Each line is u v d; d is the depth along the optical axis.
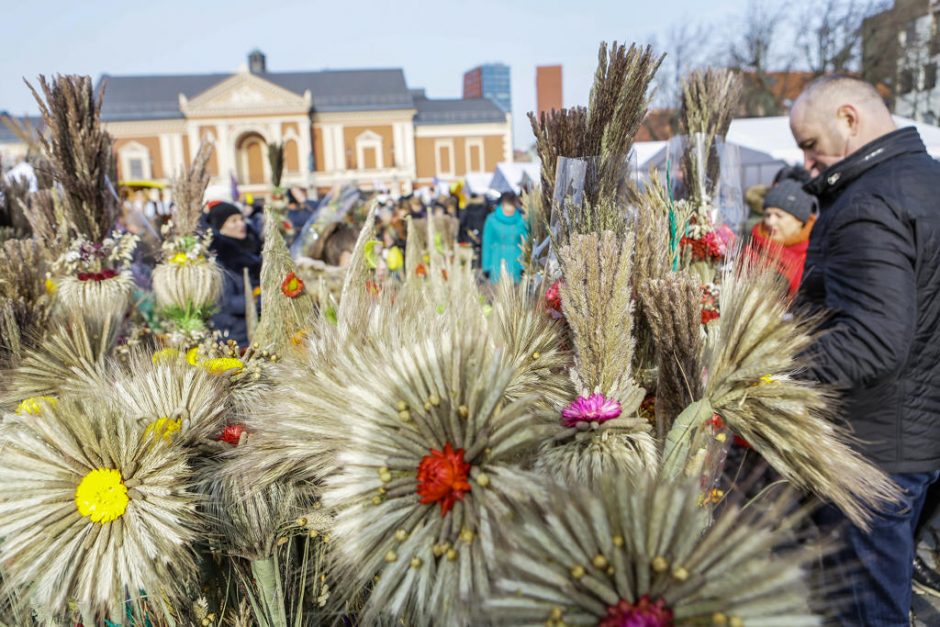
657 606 0.62
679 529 0.64
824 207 1.88
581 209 1.23
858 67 21.94
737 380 0.98
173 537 0.99
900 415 1.60
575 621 0.64
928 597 2.30
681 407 1.01
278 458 1.00
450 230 5.22
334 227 3.08
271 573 1.11
